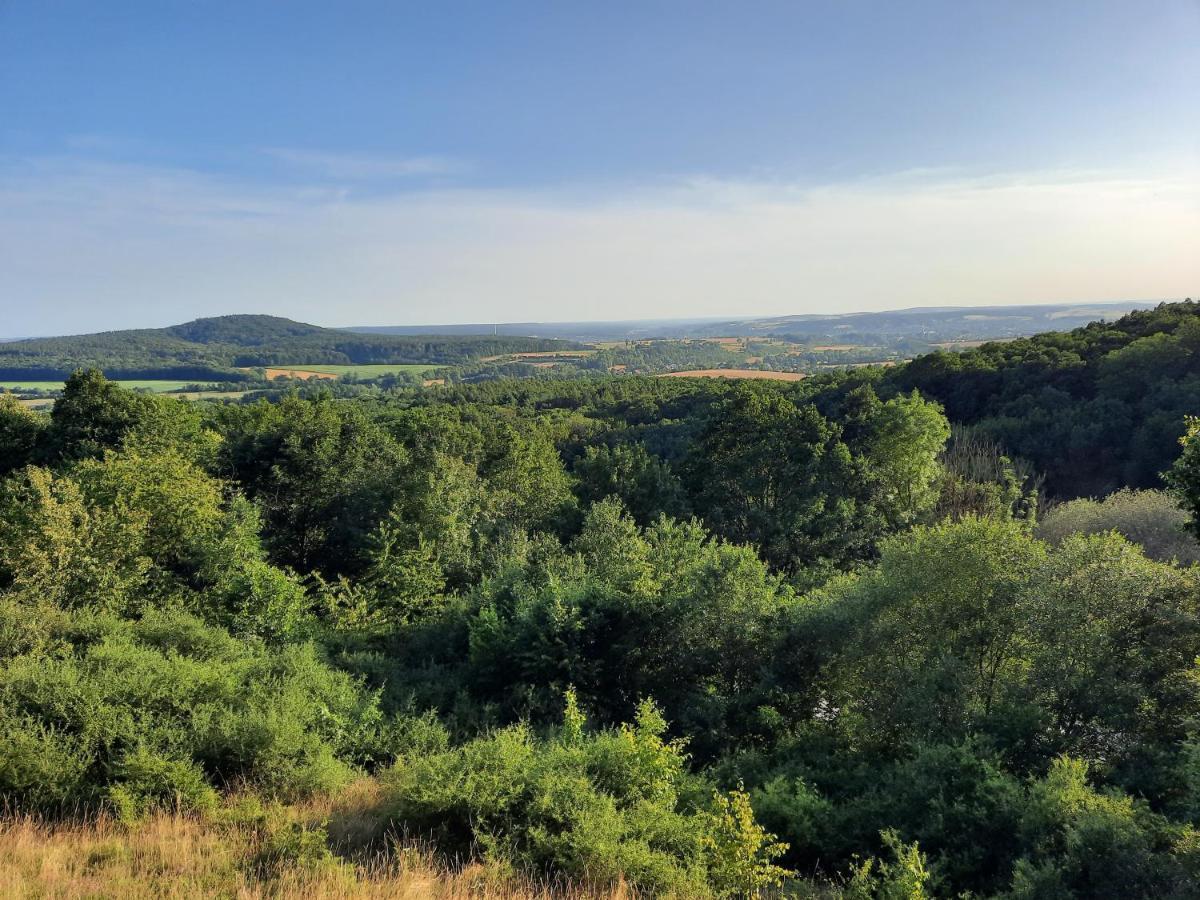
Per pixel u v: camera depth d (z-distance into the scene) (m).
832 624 17.88
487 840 9.91
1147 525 27.59
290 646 17.34
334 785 12.12
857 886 9.80
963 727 14.33
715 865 10.16
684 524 28.23
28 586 18.89
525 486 39.62
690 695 18.11
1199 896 8.48
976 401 56.81
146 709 12.28
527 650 18.91
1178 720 13.39
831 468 35.50
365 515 34.41
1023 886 9.31
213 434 40.59
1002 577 16.86
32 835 9.36
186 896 8.16
